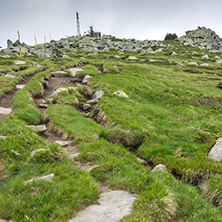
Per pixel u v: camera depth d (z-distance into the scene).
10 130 9.74
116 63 52.56
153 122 15.70
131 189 6.16
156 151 11.34
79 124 14.38
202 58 85.69
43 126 13.51
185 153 10.90
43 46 123.50
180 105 20.62
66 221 4.45
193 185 8.30
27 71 36.75
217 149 9.78
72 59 58.16
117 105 18.67
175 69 54.09
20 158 7.92
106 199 5.61
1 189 5.95
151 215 4.79
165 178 7.71
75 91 24.53
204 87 33.66
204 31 143.50
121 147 11.65
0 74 33.88
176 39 145.00
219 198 6.61
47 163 7.71
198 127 14.74
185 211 5.32
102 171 7.61
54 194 5.34
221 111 18.53
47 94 25.47
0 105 18.08
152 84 29.73
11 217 4.63
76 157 8.97
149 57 84.06
